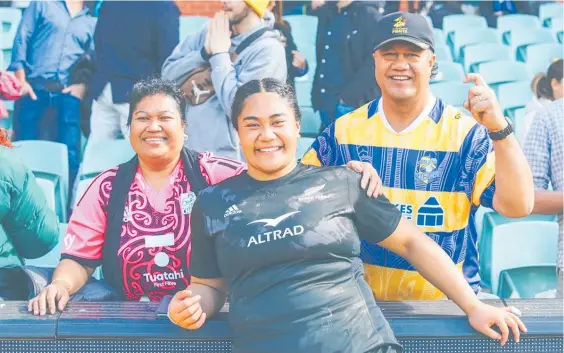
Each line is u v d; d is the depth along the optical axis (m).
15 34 4.59
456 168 2.85
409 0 4.78
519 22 4.98
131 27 4.55
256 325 2.35
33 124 4.57
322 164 3.02
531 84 4.88
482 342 2.66
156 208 3.09
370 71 4.44
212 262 2.55
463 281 2.63
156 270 3.07
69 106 4.58
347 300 2.36
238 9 4.46
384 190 2.90
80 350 2.65
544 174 4.07
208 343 2.65
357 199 2.50
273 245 2.36
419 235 2.61
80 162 4.56
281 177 2.49
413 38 2.75
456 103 4.78
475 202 2.86
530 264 4.43
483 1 5.00
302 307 2.32
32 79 4.57
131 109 3.07
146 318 2.69
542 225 4.45
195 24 4.57
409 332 2.64
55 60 4.58
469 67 4.95
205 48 4.48
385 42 2.77
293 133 2.48
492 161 2.79
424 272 2.62
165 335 2.63
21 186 3.64
